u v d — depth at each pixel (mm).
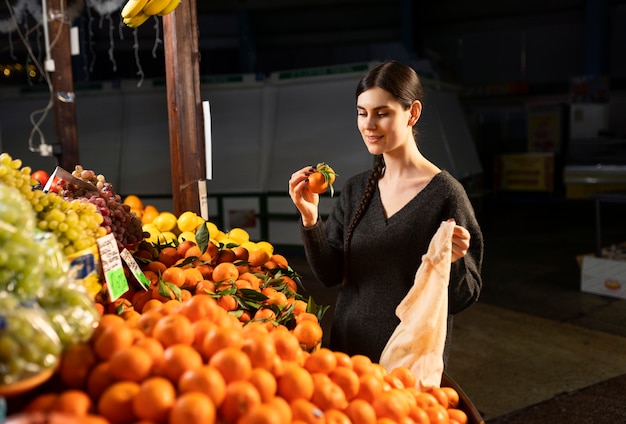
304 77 7336
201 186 2998
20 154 7836
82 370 1094
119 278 1579
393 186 1808
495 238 8977
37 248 1051
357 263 1824
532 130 13438
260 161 7438
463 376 3984
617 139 12094
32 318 980
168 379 1093
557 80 14609
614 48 13906
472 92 14117
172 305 1450
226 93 7625
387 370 1565
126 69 13117
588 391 3732
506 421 3379
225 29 14297
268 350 1205
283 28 14602
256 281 1961
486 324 4988
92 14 11844
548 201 12555
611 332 4750
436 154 8070
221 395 1070
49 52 4016
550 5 14086
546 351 4391
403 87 1678
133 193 7551
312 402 1220
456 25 14938
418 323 1528
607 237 8867
